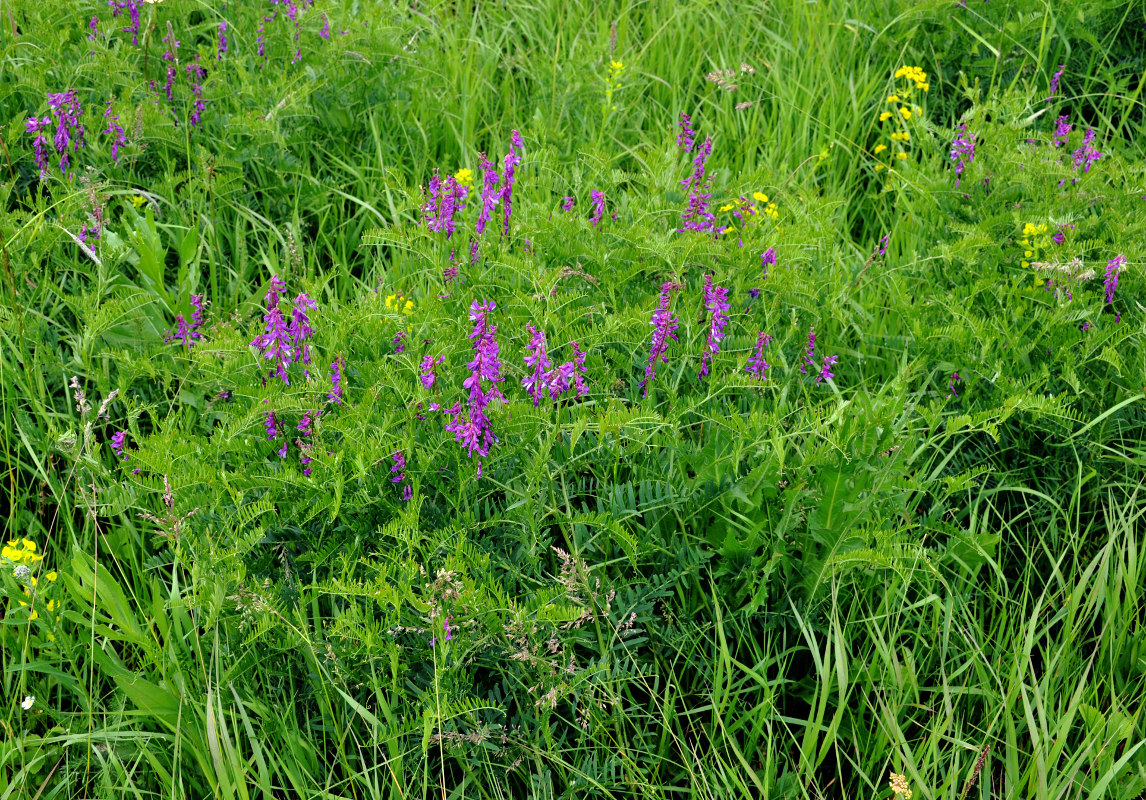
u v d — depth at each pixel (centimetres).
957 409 340
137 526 293
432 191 346
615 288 335
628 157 496
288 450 272
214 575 238
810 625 268
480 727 238
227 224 417
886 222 473
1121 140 500
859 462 266
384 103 479
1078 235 383
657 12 618
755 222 379
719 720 248
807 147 504
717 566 285
